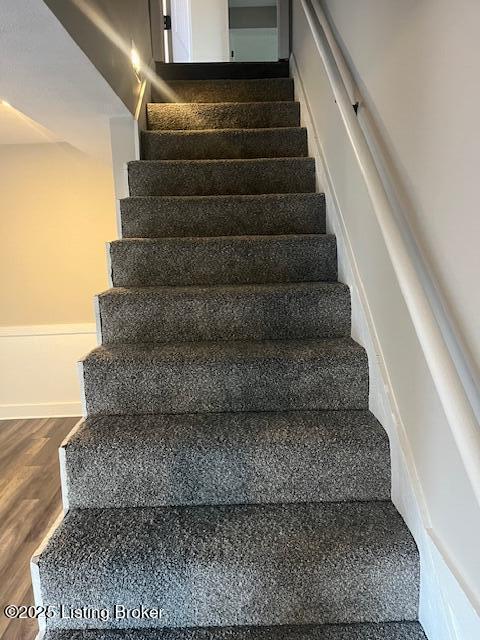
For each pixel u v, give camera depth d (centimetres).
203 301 167
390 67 117
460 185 83
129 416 148
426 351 78
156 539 117
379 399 137
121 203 205
